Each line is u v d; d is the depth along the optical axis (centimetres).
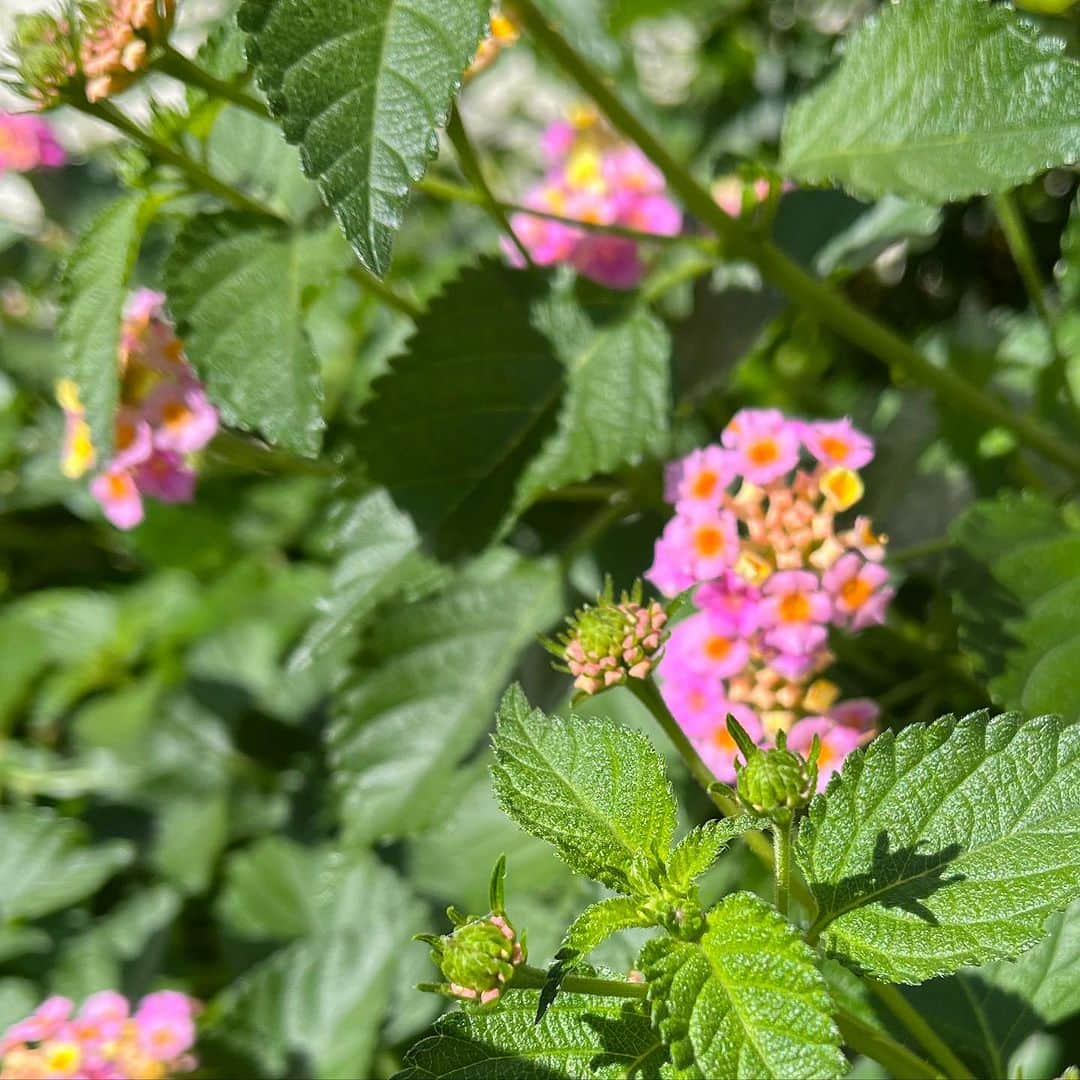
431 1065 59
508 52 92
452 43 61
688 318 70
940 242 78
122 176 65
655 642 60
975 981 62
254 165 67
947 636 69
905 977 59
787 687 64
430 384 66
